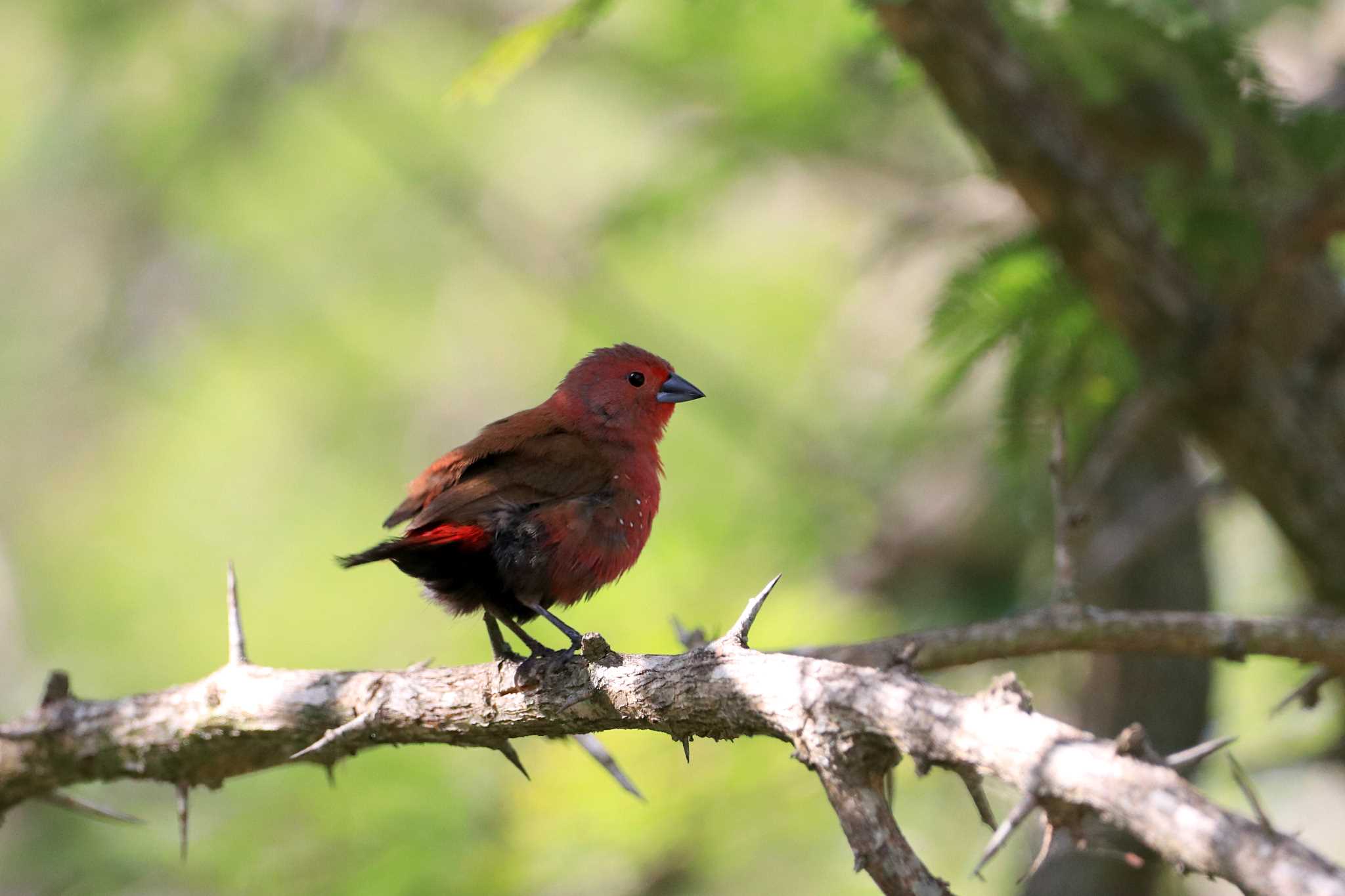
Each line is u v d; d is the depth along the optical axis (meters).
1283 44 13.02
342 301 20.41
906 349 14.34
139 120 16.91
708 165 14.05
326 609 19.56
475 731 5.84
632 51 15.62
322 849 10.56
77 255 19.38
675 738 5.23
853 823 4.43
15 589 19.81
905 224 12.26
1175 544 12.16
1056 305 8.40
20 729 6.95
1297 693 6.83
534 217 18.80
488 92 7.61
